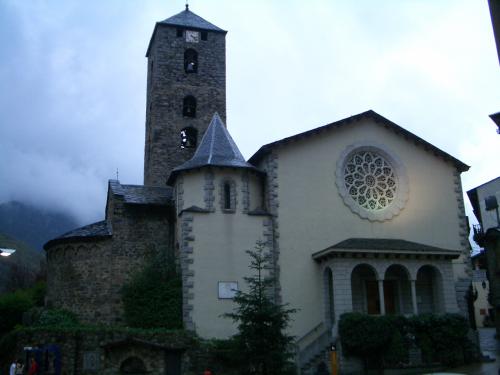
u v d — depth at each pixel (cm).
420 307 3494
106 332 2942
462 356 3139
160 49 4938
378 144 3834
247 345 2594
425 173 3897
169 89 4847
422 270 3569
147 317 3234
